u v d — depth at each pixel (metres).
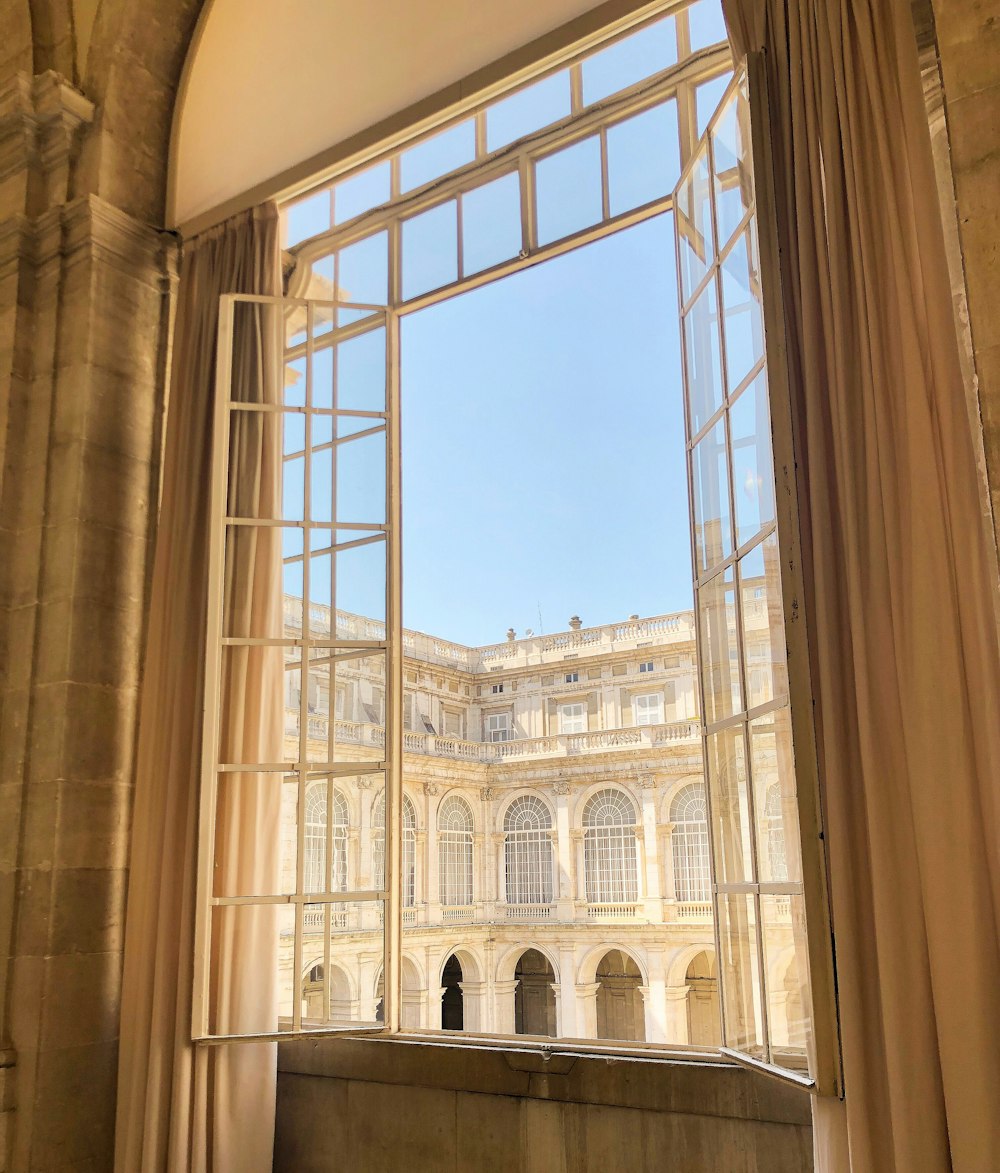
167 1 4.92
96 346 4.48
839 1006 2.42
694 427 3.55
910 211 2.67
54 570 4.32
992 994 2.19
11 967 4.00
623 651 36.00
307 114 4.66
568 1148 3.36
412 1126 3.68
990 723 2.27
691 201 3.61
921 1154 2.21
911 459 2.49
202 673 4.11
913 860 2.39
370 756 4.00
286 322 4.55
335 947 3.90
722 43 3.81
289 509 4.34
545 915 30.67
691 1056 3.27
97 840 4.14
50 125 4.76
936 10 2.46
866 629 2.53
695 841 28.91
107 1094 3.98
